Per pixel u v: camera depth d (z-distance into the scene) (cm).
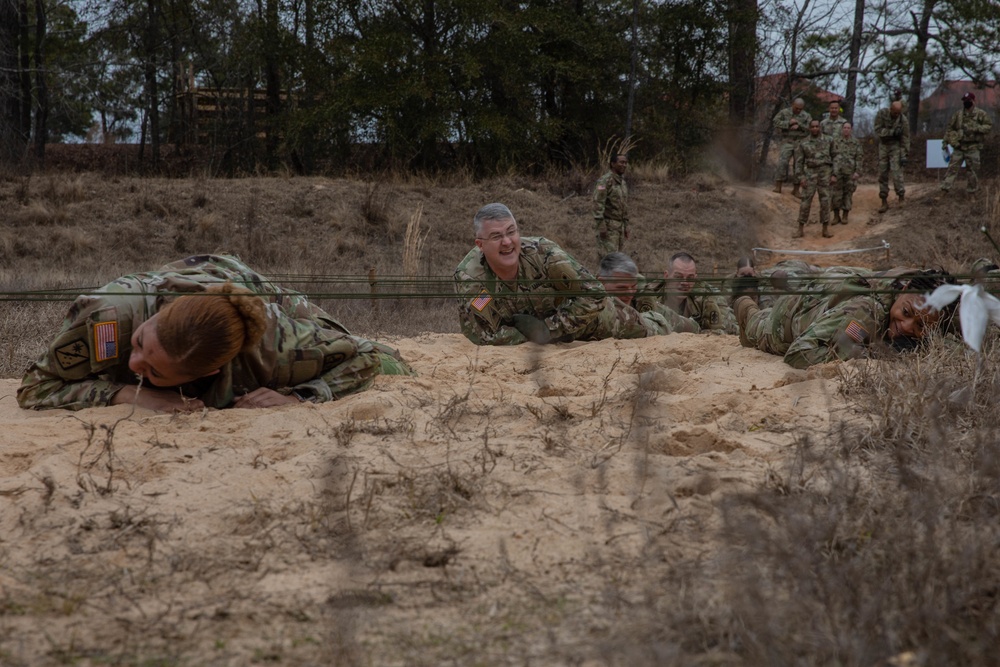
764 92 2278
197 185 2062
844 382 424
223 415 407
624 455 335
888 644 188
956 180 2208
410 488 298
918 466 305
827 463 313
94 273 1481
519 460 330
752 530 235
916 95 2962
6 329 713
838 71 2605
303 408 419
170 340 385
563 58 2717
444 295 418
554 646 206
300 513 285
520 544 262
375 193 1970
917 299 454
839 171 1933
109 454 339
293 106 2984
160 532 274
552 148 2833
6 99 2597
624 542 260
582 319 642
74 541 269
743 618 201
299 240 1825
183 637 213
